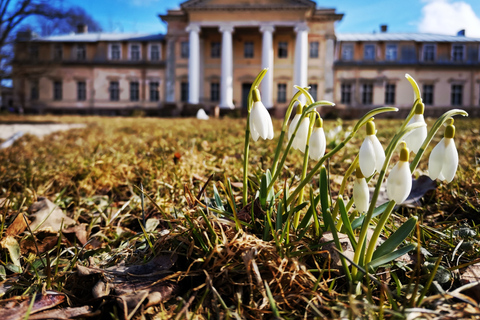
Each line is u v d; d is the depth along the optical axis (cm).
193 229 139
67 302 123
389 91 3606
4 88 4453
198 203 160
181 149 413
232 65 3612
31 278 145
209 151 447
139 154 451
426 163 368
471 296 111
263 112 130
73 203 262
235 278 125
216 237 130
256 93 132
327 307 106
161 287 122
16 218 182
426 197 234
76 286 132
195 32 3341
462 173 267
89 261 154
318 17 3522
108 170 320
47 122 1853
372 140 108
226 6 3272
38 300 120
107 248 179
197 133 812
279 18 3278
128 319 107
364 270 110
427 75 3625
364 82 3575
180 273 124
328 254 122
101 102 3822
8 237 166
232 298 121
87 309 117
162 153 387
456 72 3616
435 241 159
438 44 3631
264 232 136
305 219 142
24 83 3862
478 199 209
